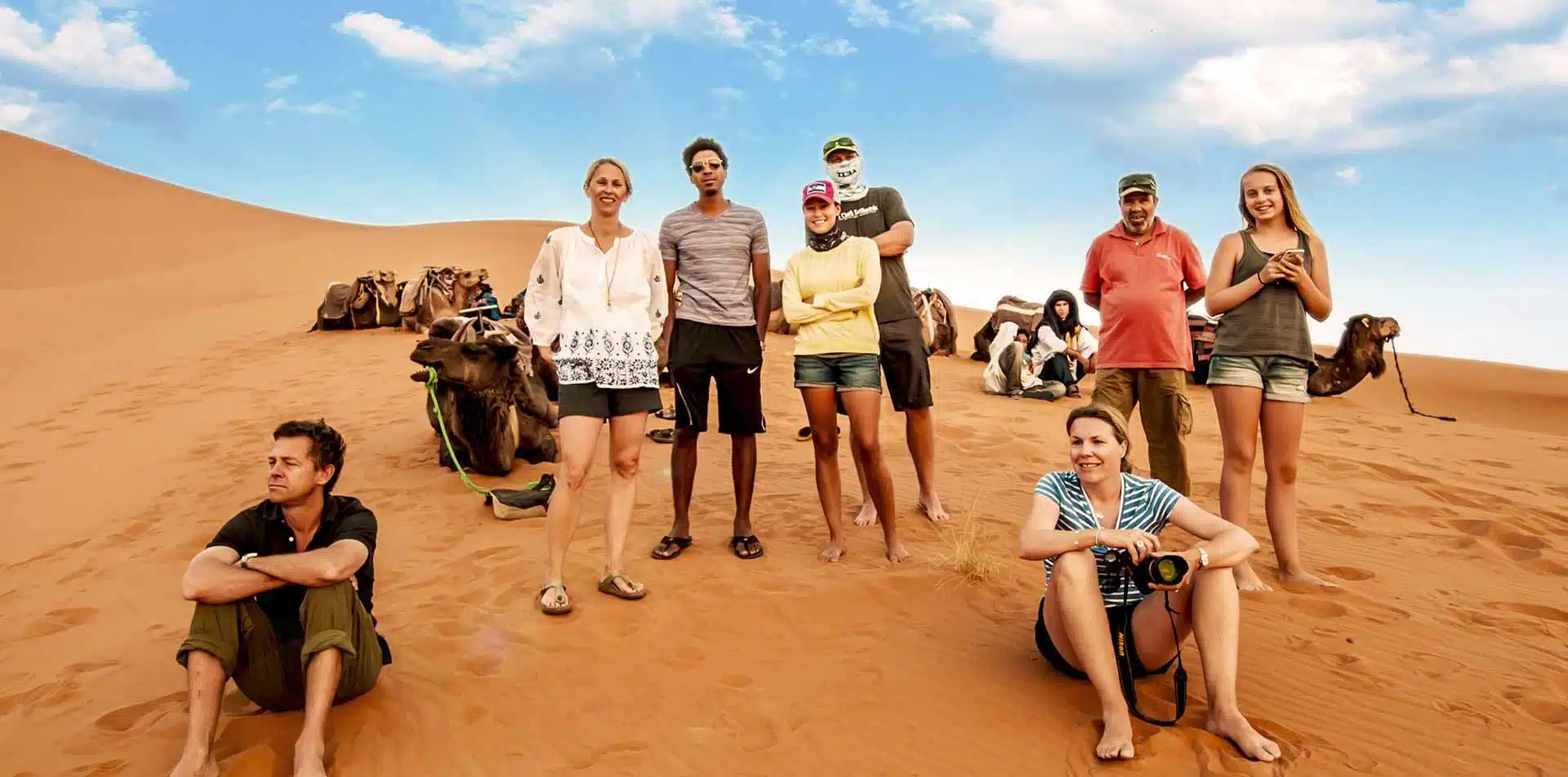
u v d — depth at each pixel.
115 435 9.91
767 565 5.44
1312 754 3.27
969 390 13.24
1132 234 5.57
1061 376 12.44
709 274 5.38
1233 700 3.36
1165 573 3.24
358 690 3.64
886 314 6.14
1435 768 3.21
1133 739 3.35
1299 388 5.01
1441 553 5.88
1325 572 5.46
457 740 3.49
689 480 5.69
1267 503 5.23
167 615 4.89
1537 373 28.12
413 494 7.20
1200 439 10.16
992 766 3.29
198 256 44.59
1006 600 4.92
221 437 9.55
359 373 13.41
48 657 4.34
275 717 3.57
